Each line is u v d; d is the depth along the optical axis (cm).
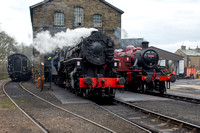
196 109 833
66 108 824
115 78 1016
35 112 752
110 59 1073
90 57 1047
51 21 2469
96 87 988
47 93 1334
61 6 2498
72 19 2533
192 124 570
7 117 670
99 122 620
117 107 872
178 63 3669
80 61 1049
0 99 1066
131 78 1426
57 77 1880
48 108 830
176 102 1005
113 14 2638
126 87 1592
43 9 2448
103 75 1105
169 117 643
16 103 954
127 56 1463
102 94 985
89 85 976
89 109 808
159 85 1334
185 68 3759
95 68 1092
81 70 1068
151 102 992
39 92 1390
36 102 984
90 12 2588
